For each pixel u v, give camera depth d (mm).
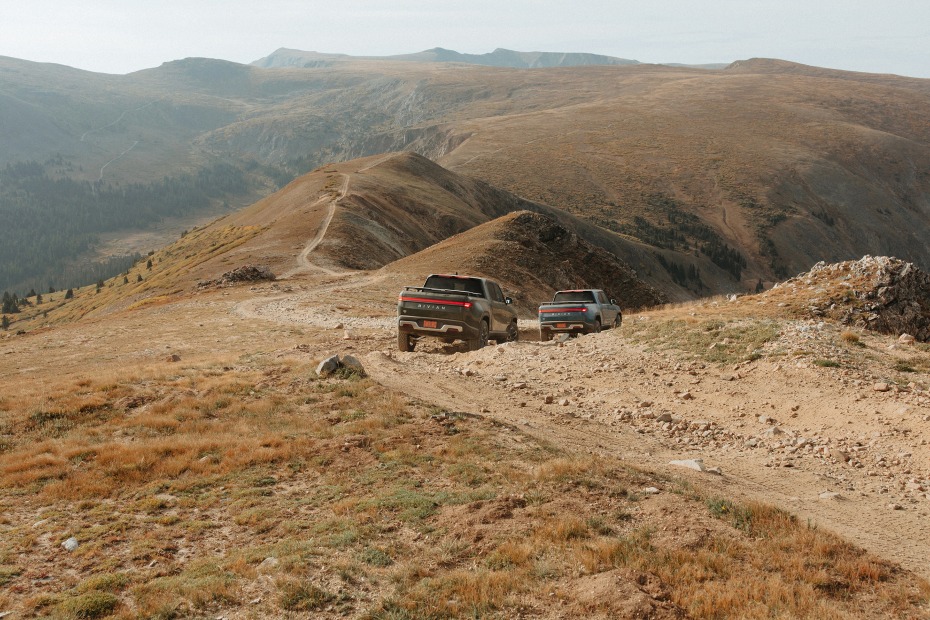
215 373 15523
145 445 10758
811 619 5531
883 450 10562
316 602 5879
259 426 11672
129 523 8148
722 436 11891
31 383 15141
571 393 14875
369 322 33469
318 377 14297
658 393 14430
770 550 6746
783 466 10359
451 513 7613
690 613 5605
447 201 179625
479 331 19469
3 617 5977
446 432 10977
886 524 8023
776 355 15188
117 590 6434
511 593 5871
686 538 6875
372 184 160500
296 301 44969
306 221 112625
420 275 65500
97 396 13227
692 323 18984
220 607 5934
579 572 6207
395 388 14086
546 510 7512
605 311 23172
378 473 9250
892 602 5949
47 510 8734
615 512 7531
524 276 74688
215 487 9312
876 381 13250
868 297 25578
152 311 45812
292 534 7516
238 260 90500
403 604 5762
